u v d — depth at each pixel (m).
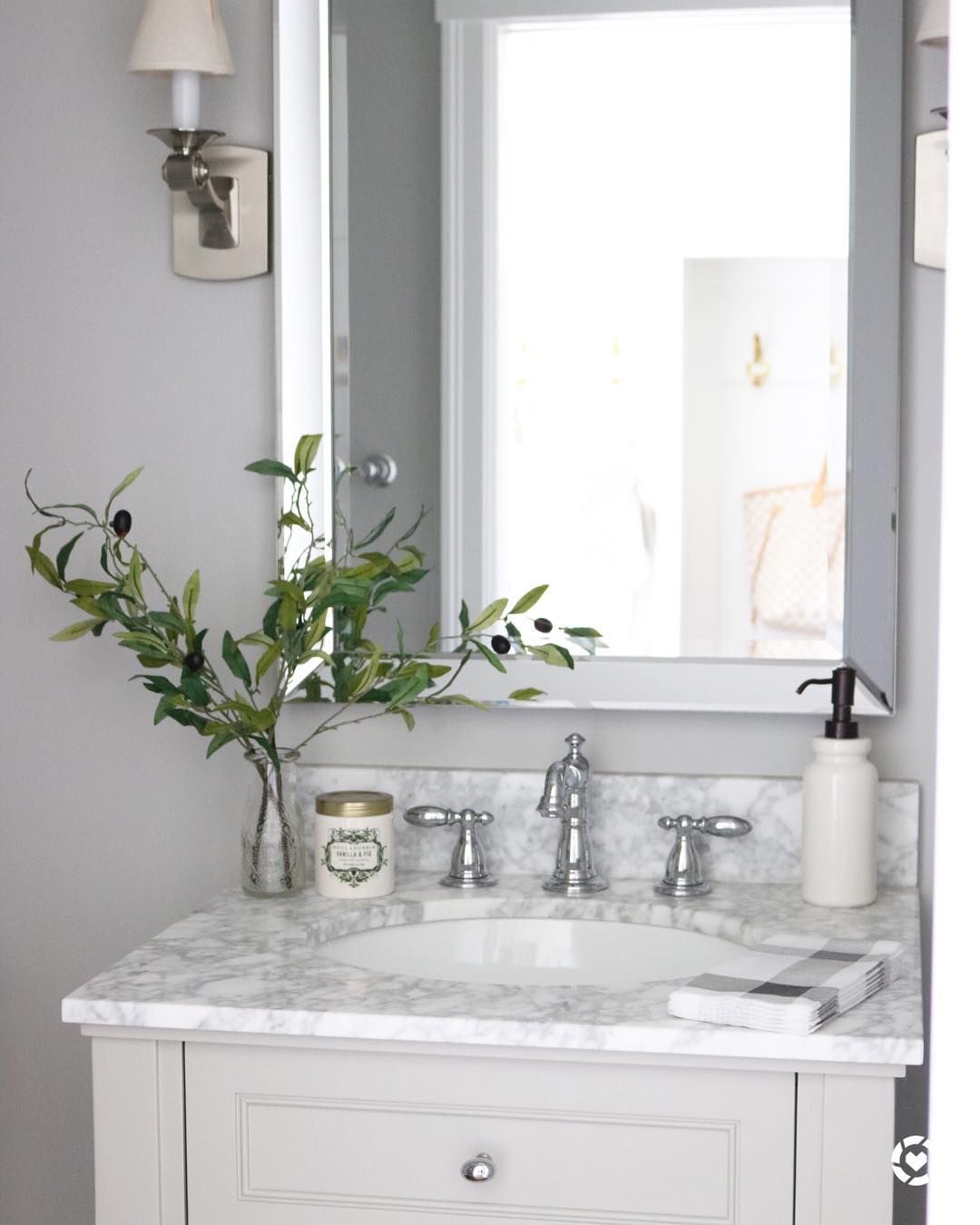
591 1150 1.22
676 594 1.70
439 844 1.73
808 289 1.66
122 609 1.79
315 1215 1.26
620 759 1.74
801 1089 1.19
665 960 1.54
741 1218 1.20
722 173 1.67
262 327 1.77
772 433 1.67
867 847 1.55
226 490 1.79
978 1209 0.42
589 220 1.70
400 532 1.75
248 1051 1.26
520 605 1.67
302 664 1.74
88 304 1.80
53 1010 1.86
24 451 1.82
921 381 1.65
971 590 0.42
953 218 0.42
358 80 1.73
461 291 1.72
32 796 1.84
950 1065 0.43
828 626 1.67
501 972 1.58
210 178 1.73
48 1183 1.88
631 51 1.68
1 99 1.79
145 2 1.77
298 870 1.61
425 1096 1.24
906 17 1.62
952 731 0.43
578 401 1.71
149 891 1.83
